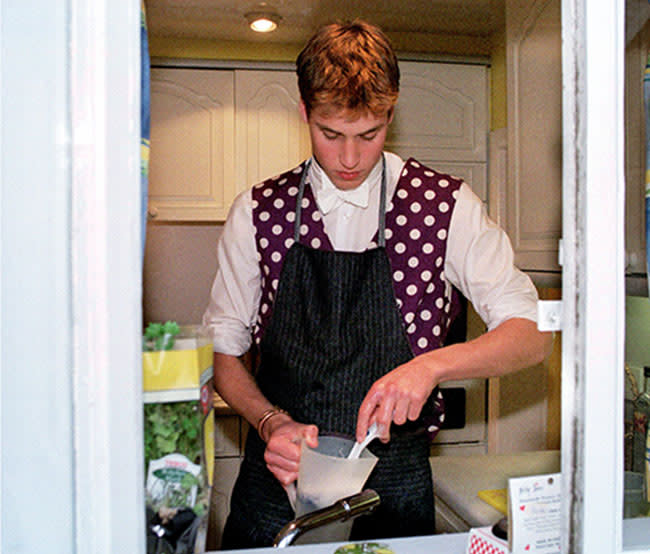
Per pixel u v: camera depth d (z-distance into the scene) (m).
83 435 0.52
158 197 2.51
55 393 0.51
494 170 2.57
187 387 0.57
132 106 0.52
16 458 0.51
